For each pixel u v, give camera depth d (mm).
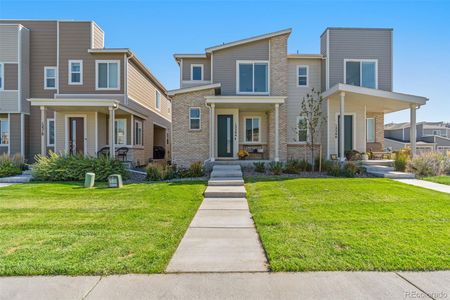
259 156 15930
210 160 13758
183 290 3023
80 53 16859
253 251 4082
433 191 8367
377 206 6551
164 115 26016
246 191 8727
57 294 2949
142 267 3502
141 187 9773
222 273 3404
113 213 6152
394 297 2871
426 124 44281
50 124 17312
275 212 6137
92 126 16062
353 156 14422
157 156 23734
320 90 16203
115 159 12695
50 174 12047
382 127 17391
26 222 5457
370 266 3480
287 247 4109
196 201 7562
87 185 9977
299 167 13492
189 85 17234
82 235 4688
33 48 17344
